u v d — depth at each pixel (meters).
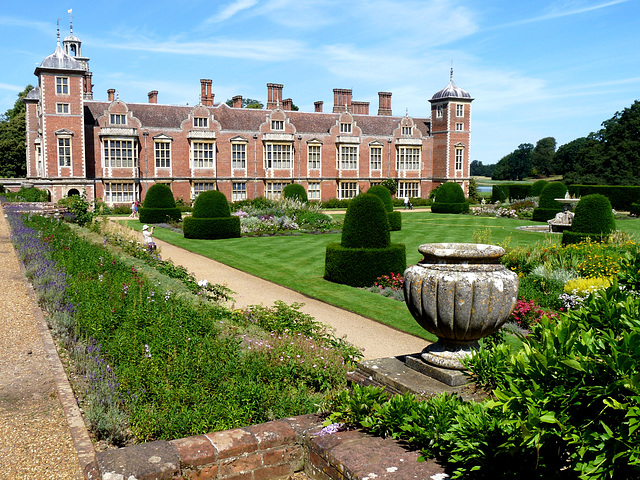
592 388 3.13
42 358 8.45
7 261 16.33
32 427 6.21
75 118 42.44
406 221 38.66
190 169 48.31
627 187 48.62
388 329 12.23
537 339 3.98
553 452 3.77
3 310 11.07
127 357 7.91
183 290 12.95
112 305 10.09
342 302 14.73
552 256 16.66
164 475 4.40
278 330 10.12
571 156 110.06
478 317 5.60
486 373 4.78
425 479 4.00
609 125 70.94
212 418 6.04
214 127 49.00
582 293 13.20
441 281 5.64
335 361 8.30
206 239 27.81
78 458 5.53
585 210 22.95
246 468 4.83
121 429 6.17
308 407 6.58
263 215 34.44
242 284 16.80
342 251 16.97
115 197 45.03
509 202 56.28
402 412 4.78
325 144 54.56
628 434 3.01
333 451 4.57
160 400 6.64
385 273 16.95
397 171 58.00
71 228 23.08
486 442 3.88
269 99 54.22
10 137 65.31
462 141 58.34
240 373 7.41
